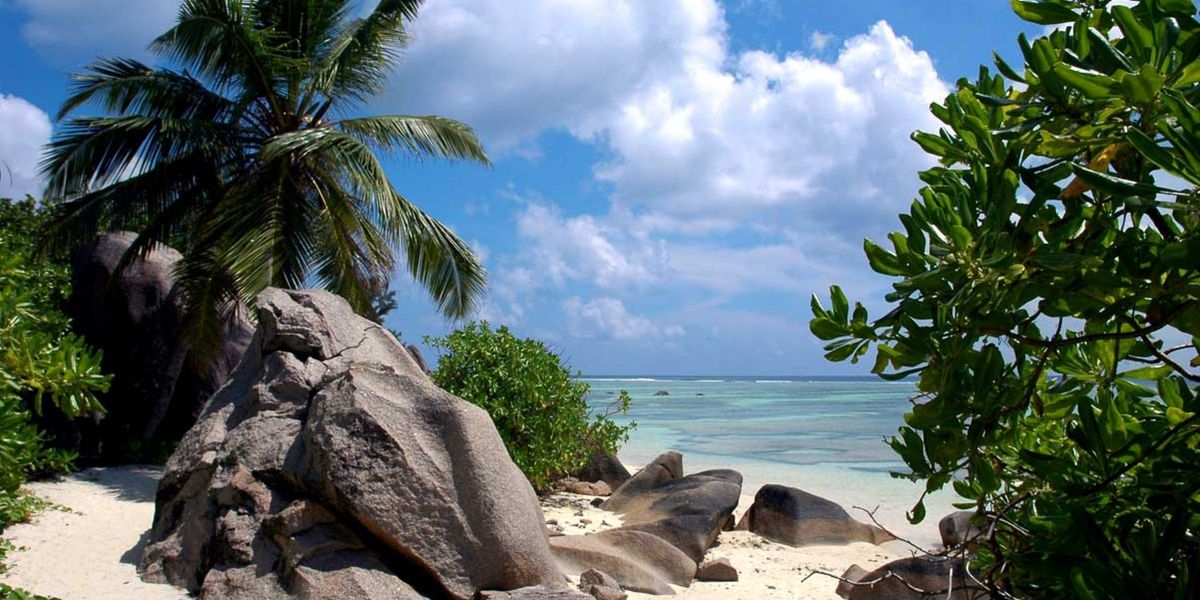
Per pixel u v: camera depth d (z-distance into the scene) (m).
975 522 2.69
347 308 8.23
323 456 6.14
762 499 11.39
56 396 3.80
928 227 1.94
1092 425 2.00
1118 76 1.58
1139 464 2.00
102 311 13.50
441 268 14.46
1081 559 1.84
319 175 14.42
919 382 2.01
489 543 6.12
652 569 8.00
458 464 6.34
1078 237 1.94
